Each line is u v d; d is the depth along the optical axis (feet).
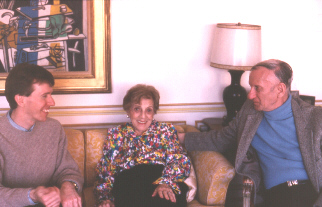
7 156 5.15
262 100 5.91
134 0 7.61
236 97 7.65
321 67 8.91
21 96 5.03
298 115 5.86
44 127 5.53
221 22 8.18
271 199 6.10
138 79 8.00
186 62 8.18
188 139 6.93
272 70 5.80
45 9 7.14
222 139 6.73
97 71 7.59
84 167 7.04
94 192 6.39
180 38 8.03
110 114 7.96
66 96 7.66
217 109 8.53
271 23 8.46
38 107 5.12
